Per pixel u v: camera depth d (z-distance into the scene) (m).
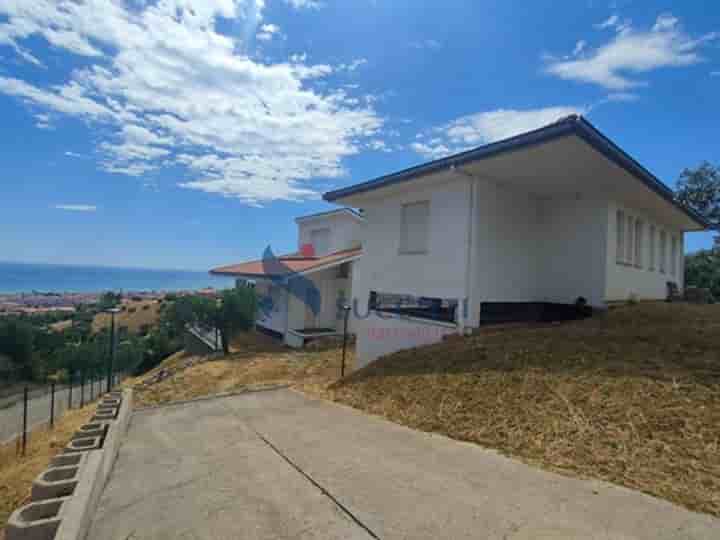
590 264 8.36
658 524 2.36
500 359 5.75
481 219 7.79
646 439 3.35
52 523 2.37
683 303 9.67
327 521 2.59
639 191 8.33
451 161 7.24
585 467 3.16
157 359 21.52
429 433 4.32
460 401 4.87
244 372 10.84
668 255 12.97
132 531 2.56
